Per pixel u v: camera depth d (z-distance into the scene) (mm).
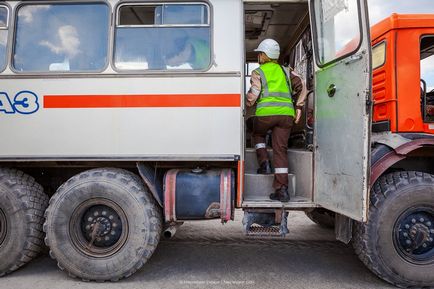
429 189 3459
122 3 3760
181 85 3680
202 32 3756
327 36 3613
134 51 3758
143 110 3680
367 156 3021
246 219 3744
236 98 3676
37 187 3891
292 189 4004
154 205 3744
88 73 3686
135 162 3871
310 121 4172
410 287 3539
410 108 3689
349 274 3904
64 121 3689
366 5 3041
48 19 3820
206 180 3707
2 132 3707
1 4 3836
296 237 5270
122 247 3604
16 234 3676
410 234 3521
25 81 3709
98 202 3650
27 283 3617
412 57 3715
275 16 4395
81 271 3613
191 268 4066
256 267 4105
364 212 3027
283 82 3965
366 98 3014
